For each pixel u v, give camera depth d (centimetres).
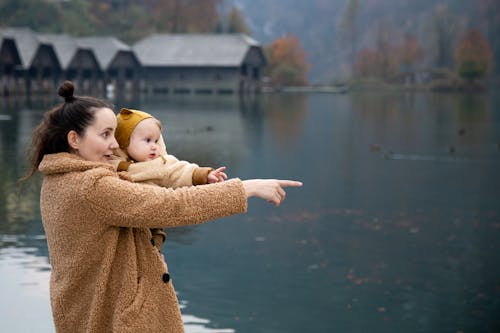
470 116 3900
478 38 10175
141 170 236
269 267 805
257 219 1069
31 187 1188
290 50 10844
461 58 9994
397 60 12925
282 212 1131
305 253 877
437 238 981
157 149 242
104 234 223
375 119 3628
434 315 669
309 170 1684
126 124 239
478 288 751
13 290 597
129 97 5984
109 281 227
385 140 2483
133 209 218
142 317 224
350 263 840
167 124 2984
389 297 714
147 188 222
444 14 13688
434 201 1274
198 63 7488
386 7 16638
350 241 952
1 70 5131
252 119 3462
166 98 5897
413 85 10244
